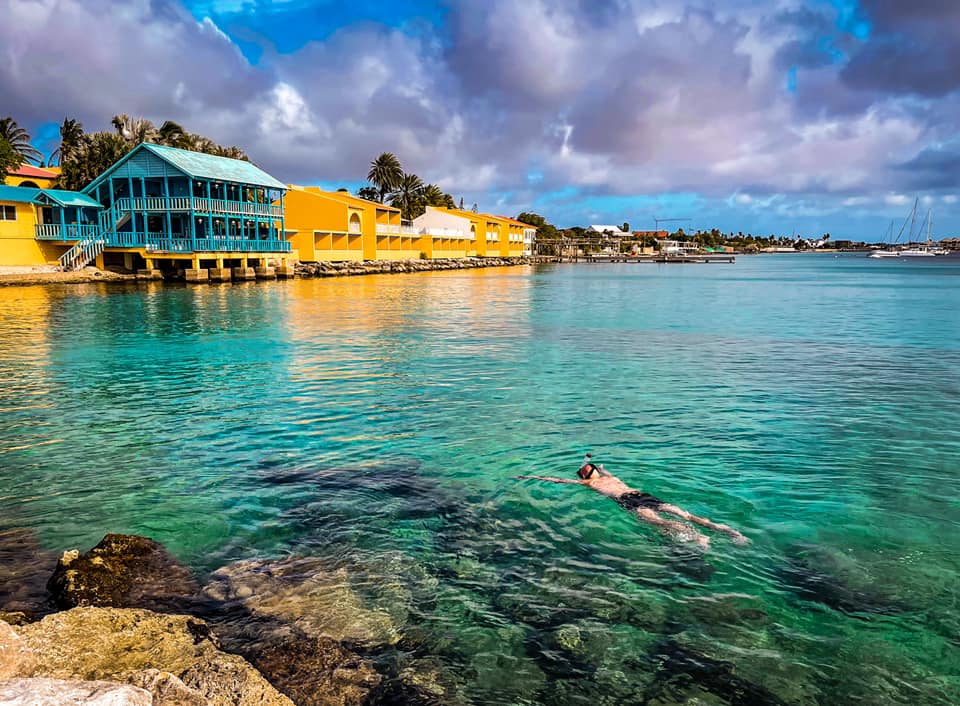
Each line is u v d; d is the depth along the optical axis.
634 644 4.36
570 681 4.00
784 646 4.31
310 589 5.09
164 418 10.43
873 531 6.09
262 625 4.57
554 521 6.35
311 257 58.81
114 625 4.25
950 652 4.24
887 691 3.88
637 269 98.00
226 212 46.66
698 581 5.18
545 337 20.44
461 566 5.45
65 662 3.74
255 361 15.80
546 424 9.97
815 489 7.18
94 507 6.88
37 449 8.84
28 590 5.13
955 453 8.48
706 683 3.96
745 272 86.75
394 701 3.81
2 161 44.41
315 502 6.91
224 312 27.11
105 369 14.72
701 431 9.54
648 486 7.30
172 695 3.47
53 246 43.25
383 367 15.02
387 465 8.09
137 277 42.94
